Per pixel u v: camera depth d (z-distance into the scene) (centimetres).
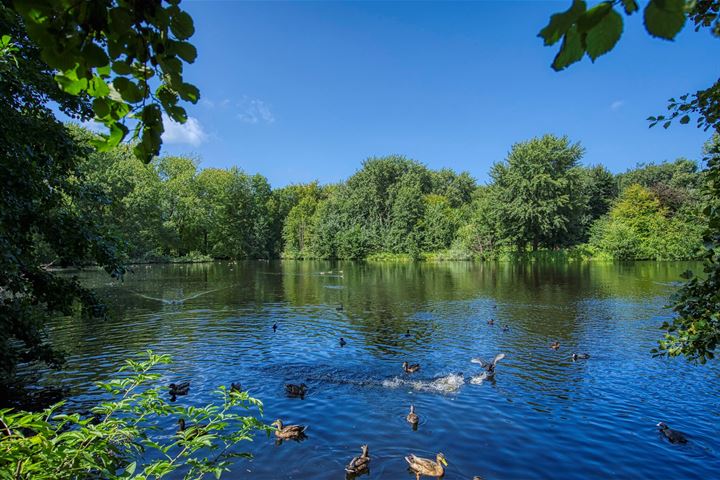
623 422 1002
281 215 9662
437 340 1805
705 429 962
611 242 6231
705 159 565
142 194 5691
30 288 1130
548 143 6125
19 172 940
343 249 7956
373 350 1655
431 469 783
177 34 192
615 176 9288
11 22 820
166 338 1825
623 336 1825
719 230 532
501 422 1009
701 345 542
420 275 4728
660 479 770
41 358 1162
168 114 223
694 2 121
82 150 1159
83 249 1155
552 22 133
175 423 993
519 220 6262
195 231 7381
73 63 181
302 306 2664
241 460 838
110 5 175
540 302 2727
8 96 928
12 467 304
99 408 402
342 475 789
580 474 789
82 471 343
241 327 2055
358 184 9144
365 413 1068
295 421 1024
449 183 11144
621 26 133
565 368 1411
